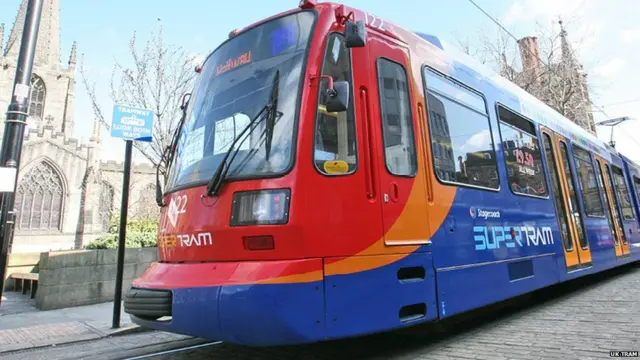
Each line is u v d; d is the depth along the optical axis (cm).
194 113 502
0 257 637
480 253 516
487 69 663
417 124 478
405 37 507
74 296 962
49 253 948
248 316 346
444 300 453
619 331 507
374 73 450
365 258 396
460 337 532
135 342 614
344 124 416
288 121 400
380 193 420
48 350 588
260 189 383
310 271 366
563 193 771
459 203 503
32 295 1164
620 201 1099
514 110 688
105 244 1065
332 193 391
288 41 444
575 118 2156
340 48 436
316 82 409
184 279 386
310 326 357
